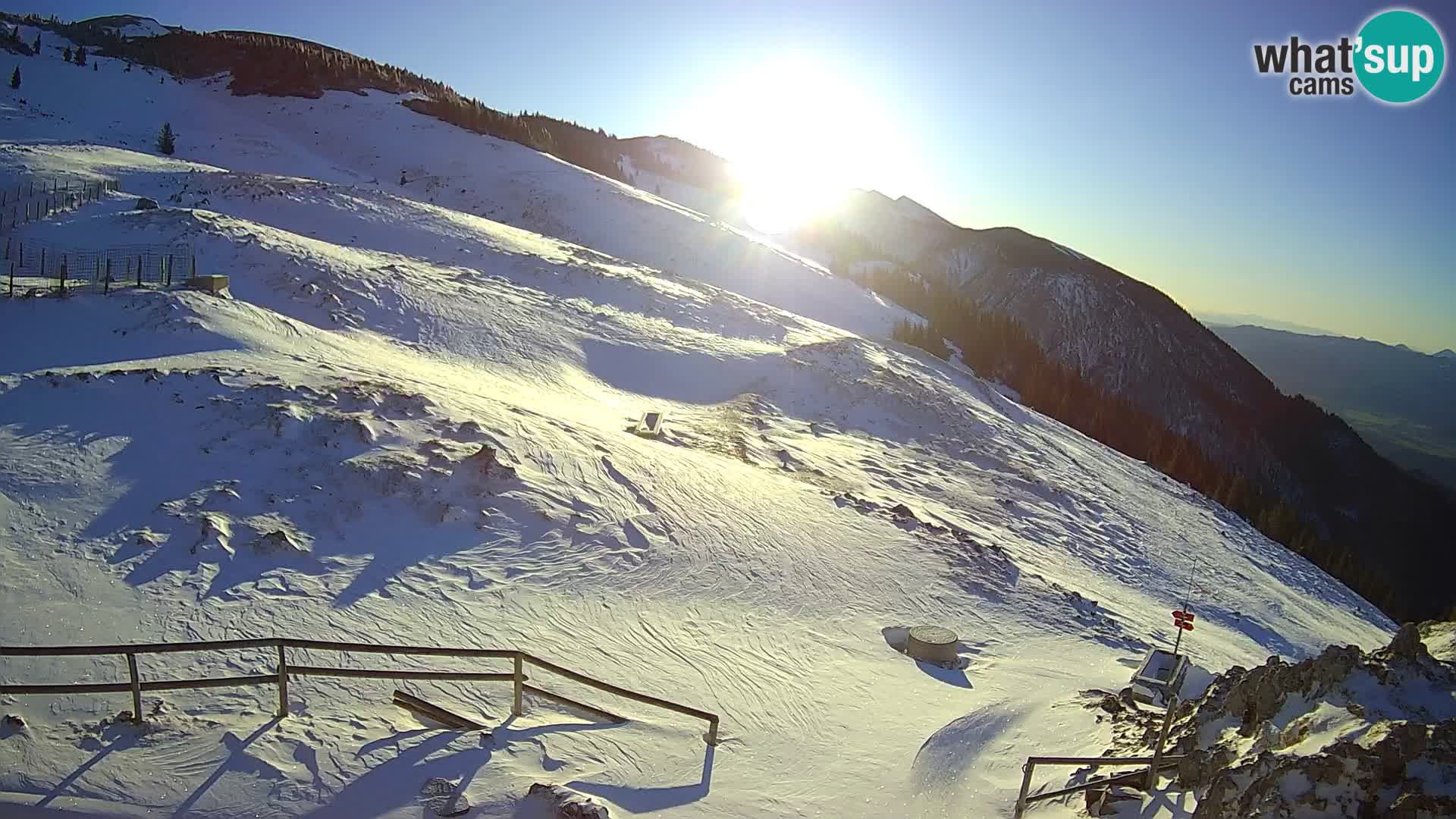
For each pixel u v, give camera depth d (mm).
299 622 11859
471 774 8703
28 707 9055
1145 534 34094
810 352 40219
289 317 26906
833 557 19484
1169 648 20000
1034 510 31641
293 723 9297
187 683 8828
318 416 17531
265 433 16547
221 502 14320
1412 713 8375
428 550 14867
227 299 23906
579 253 47500
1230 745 9555
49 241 30750
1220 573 32969
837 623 16625
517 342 32094
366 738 9172
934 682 14828
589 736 10086
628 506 18500
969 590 19953
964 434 37594
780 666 14000
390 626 12273
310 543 14031
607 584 15375
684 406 32031
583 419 25125
